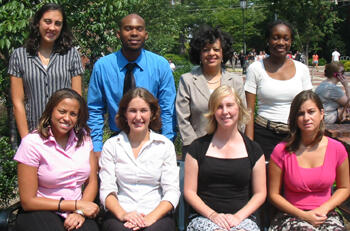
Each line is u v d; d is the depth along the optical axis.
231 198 3.21
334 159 3.26
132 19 3.65
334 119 5.46
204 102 3.73
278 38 3.91
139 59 3.79
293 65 4.02
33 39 3.67
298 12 21.33
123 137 3.32
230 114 3.14
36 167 3.07
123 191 3.26
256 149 3.25
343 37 39.84
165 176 3.28
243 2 30.83
